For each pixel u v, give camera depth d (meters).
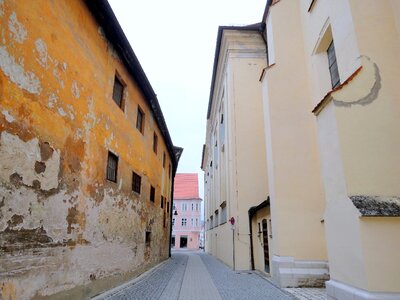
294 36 11.15
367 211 4.82
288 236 9.12
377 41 6.02
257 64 16.86
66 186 5.88
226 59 18.16
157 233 15.51
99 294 7.31
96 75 7.53
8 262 4.23
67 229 5.87
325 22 8.79
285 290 8.21
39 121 5.08
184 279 11.17
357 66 5.99
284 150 9.86
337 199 5.55
